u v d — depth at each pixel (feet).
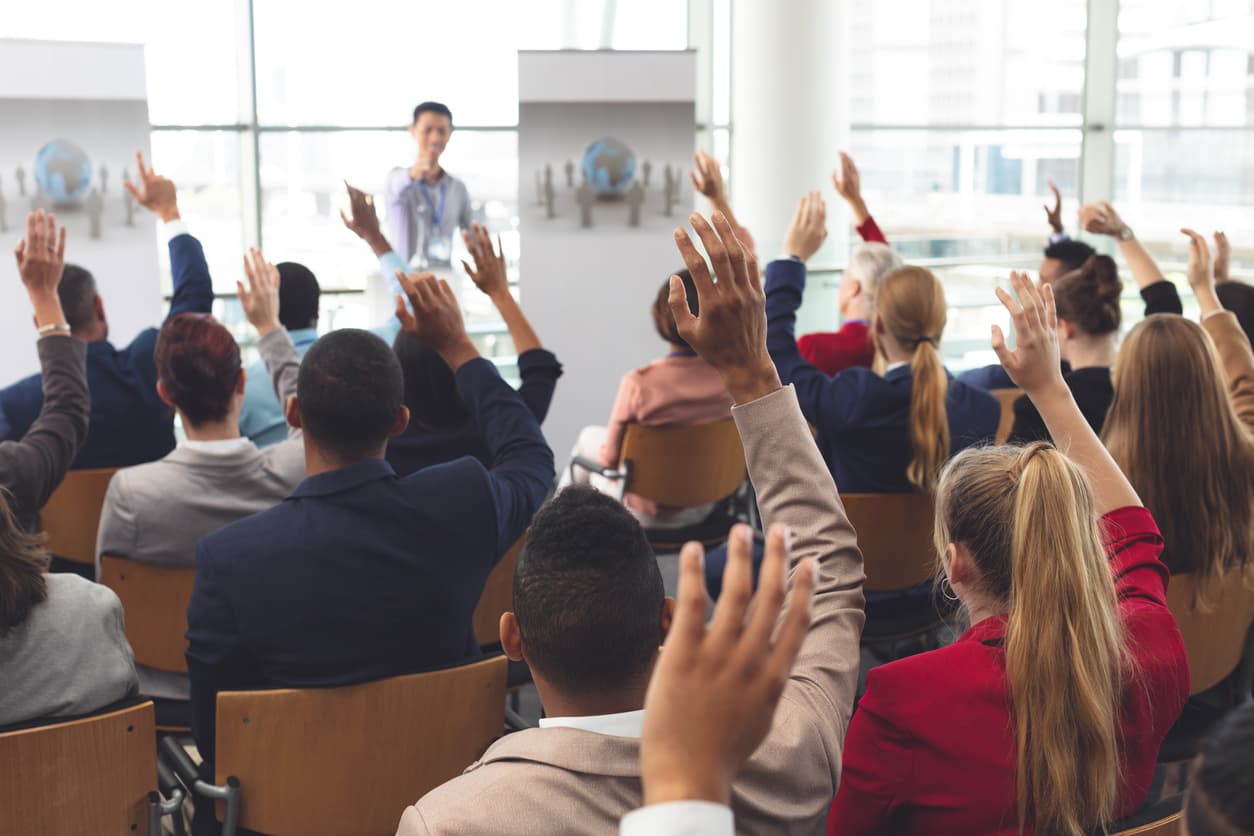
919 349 9.13
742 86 22.68
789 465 4.00
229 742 5.69
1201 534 7.10
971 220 27.17
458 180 20.51
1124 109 27.86
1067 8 27.02
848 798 4.57
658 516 12.10
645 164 18.31
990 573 4.58
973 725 4.34
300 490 5.86
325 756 5.79
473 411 6.68
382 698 5.78
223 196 21.63
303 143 21.83
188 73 20.98
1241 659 7.77
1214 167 26.96
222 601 5.75
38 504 7.16
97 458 10.67
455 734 6.01
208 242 21.65
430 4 22.00
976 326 23.57
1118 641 4.35
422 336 6.70
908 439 9.20
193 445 7.44
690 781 1.92
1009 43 26.71
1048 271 13.46
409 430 8.38
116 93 16.12
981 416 9.79
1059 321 9.60
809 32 22.20
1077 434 5.14
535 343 7.80
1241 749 2.00
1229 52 26.37
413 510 5.82
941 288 9.46
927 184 26.66
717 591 10.75
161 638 7.73
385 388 5.81
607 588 3.54
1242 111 26.37
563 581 3.55
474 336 20.25
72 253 16.17
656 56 18.01
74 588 5.81
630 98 18.10
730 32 24.58
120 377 10.59
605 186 18.29
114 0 20.22
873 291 12.44
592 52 17.88
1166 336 7.10
